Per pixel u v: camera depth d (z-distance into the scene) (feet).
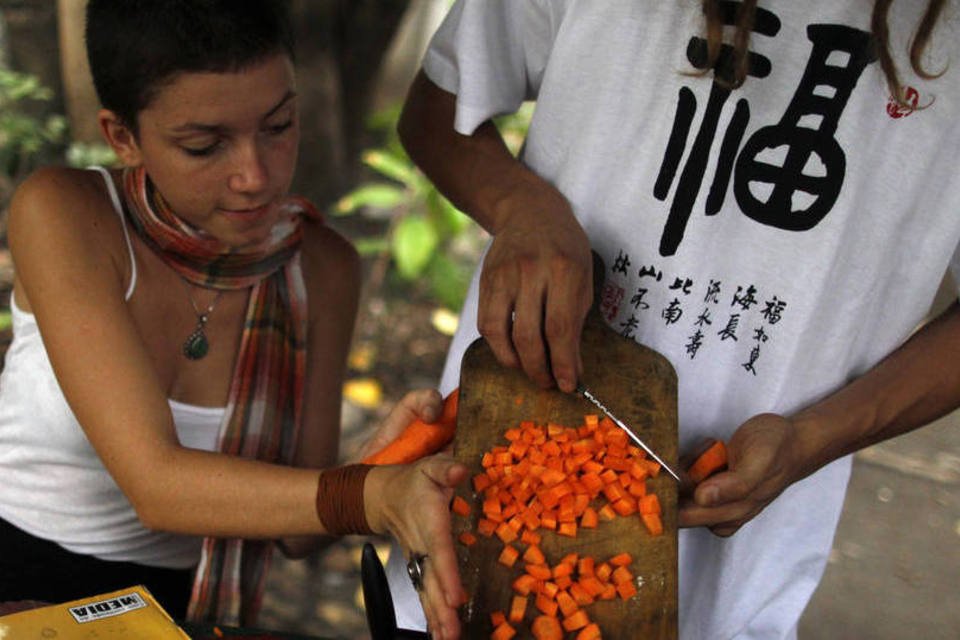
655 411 6.43
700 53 6.29
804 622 13.42
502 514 5.99
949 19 6.11
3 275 15.72
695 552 7.26
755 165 6.42
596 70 6.52
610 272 6.81
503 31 6.83
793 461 6.34
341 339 7.59
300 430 7.55
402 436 6.62
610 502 6.15
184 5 5.65
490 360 6.65
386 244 16.97
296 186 16.11
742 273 6.62
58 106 17.79
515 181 6.73
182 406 6.92
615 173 6.67
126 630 4.97
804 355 6.72
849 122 6.27
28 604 5.87
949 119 6.30
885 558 14.53
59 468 6.88
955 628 13.53
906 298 6.84
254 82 5.83
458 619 5.16
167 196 6.29
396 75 18.98
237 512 5.98
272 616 12.34
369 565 4.87
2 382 7.14
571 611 5.61
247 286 6.91
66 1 15.42
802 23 6.20
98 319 6.27
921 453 16.63
